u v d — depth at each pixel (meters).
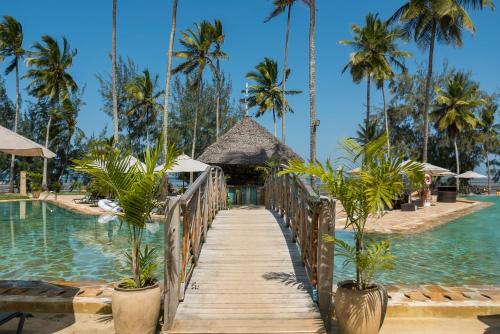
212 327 4.73
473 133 41.84
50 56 35.34
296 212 7.69
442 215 18.17
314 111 17.59
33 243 11.15
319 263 4.96
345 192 4.59
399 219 16.56
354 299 4.30
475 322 5.04
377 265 4.74
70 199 26.53
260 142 20.89
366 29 31.81
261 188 19.97
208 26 32.69
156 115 40.22
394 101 42.28
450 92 36.16
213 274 6.21
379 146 4.59
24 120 45.12
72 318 5.21
